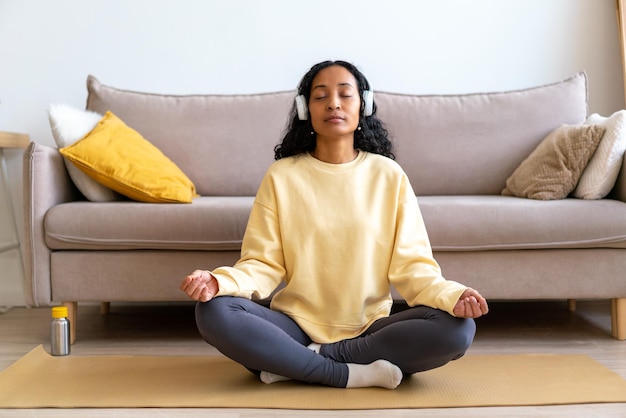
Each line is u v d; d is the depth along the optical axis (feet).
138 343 7.86
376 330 5.96
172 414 5.33
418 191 9.44
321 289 6.11
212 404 5.50
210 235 7.66
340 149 6.42
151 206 7.81
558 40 10.44
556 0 10.42
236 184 9.43
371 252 6.15
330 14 10.43
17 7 10.44
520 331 8.31
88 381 6.20
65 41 10.47
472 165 9.42
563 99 9.58
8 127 10.52
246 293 5.79
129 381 6.19
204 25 10.48
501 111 9.57
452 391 5.80
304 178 6.36
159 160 8.59
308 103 6.50
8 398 5.73
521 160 9.42
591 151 8.16
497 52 10.44
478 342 7.76
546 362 6.75
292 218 6.23
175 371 6.52
